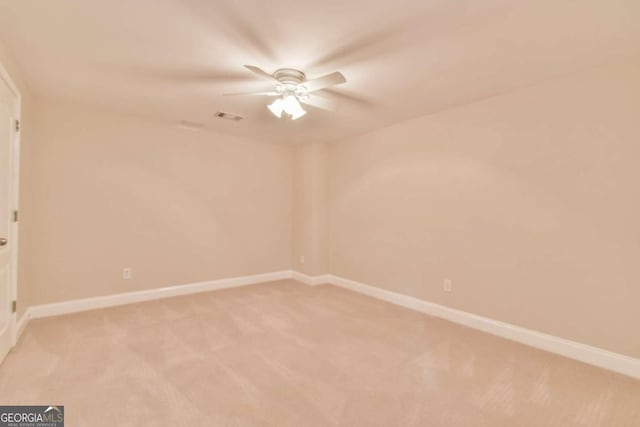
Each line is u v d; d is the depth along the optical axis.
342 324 3.10
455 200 3.22
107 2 1.66
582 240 2.42
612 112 2.29
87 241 3.43
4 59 2.13
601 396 1.95
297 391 1.96
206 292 4.21
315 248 4.72
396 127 3.83
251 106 3.26
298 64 2.31
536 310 2.65
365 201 4.23
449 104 3.12
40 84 2.75
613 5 1.64
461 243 3.17
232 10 1.72
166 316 3.26
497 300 2.90
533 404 1.86
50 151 3.21
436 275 3.39
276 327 3.00
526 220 2.71
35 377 2.06
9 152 2.33
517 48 2.08
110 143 3.54
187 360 2.33
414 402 1.86
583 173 2.41
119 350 2.47
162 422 1.66
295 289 4.41
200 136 4.19
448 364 2.32
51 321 3.05
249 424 1.66
